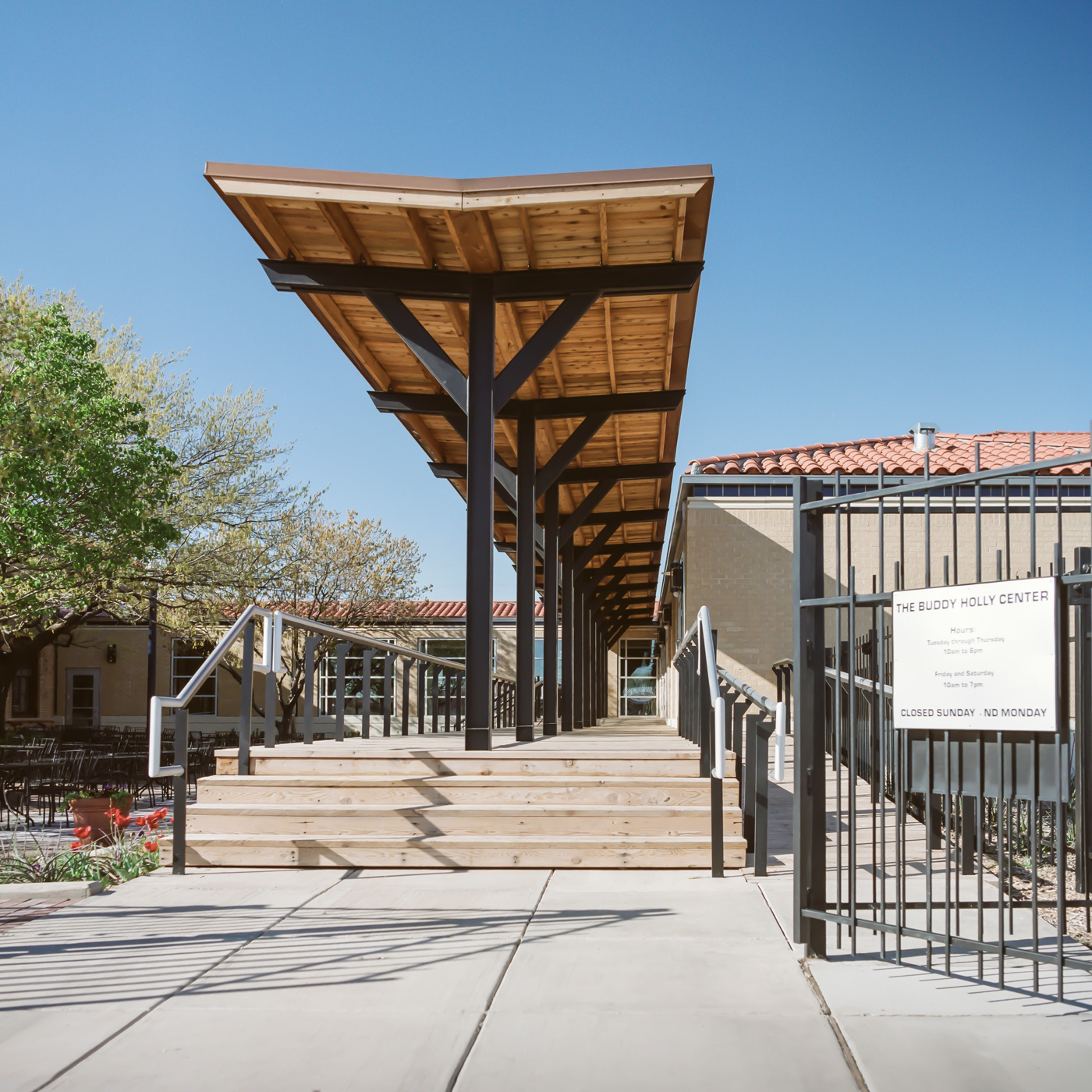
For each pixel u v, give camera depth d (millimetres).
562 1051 3197
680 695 11172
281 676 28750
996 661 3725
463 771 6723
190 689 6246
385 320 7078
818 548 4488
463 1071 3049
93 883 5531
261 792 6602
